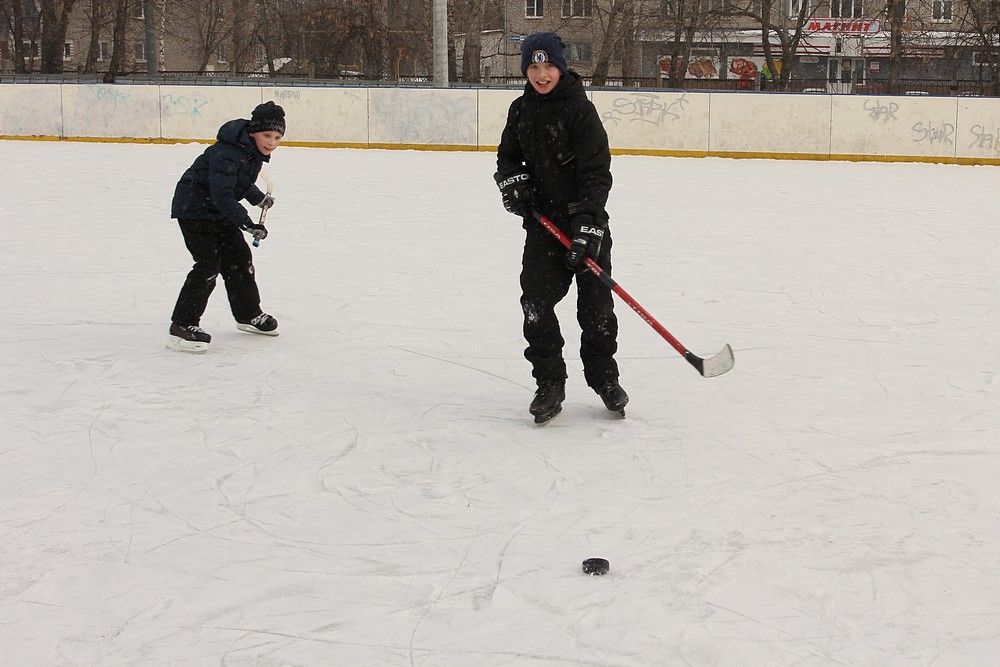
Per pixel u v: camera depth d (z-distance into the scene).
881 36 44.28
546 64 4.16
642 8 36.47
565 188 4.34
